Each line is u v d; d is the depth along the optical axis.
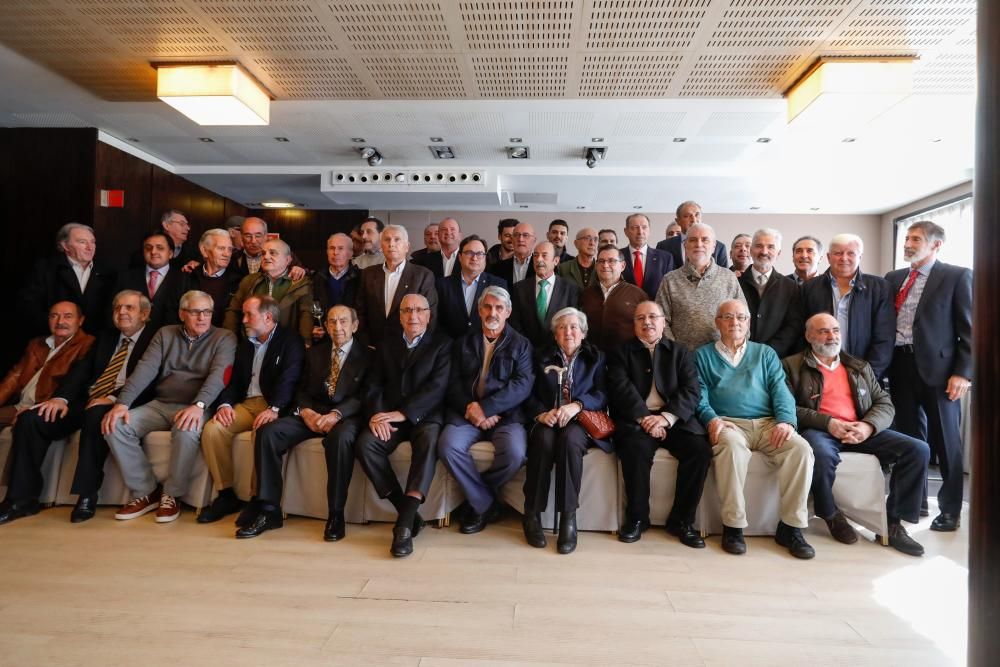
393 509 3.06
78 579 2.32
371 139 5.40
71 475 3.26
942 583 2.40
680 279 3.52
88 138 5.12
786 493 2.77
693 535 2.80
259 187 6.98
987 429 0.55
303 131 5.17
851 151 5.49
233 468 3.19
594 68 3.79
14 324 5.14
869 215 8.03
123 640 1.89
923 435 3.30
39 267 3.88
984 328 0.56
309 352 3.29
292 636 1.93
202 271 3.89
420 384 3.09
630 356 3.16
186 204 6.58
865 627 2.04
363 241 4.54
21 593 2.20
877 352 3.23
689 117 4.65
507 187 6.80
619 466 2.98
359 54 3.63
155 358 3.30
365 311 3.66
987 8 0.57
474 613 2.10
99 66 3.85
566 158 5.94
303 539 2.81
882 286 3.30
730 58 3.61
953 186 6.62
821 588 2.35
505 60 3.70
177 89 3.79
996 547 0.54
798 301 3.49
